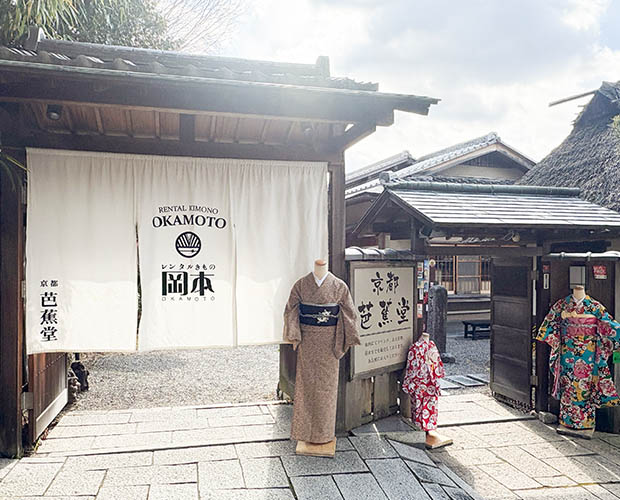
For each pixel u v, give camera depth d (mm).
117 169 4305
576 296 5621
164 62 4555
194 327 4453
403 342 5617
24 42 4180
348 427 5059
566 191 7426
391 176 11469
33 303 4156
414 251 5848
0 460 4133
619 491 4273
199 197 4465
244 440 4707
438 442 5082
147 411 5758
